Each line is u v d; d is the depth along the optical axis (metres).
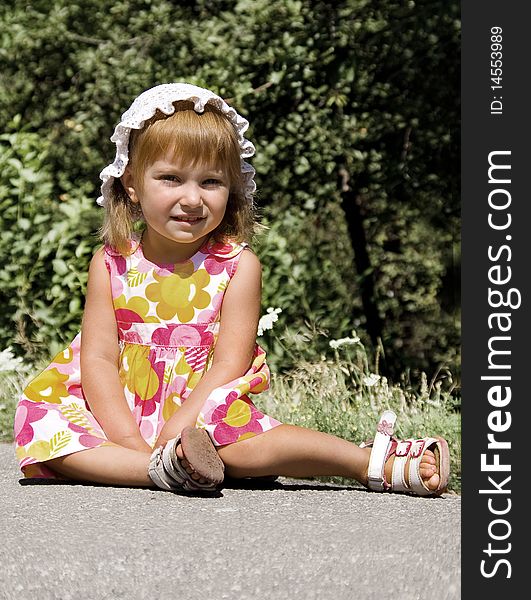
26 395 3.48
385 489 3.22
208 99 3.45
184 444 3.00
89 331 3.54
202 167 3.40
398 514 2.82
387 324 10.08
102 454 3.24
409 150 8.93
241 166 3.63
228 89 8.18
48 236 7.03
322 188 8.94
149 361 3.50
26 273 7.19
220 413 3.17
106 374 3.46
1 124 9.39
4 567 2.29
